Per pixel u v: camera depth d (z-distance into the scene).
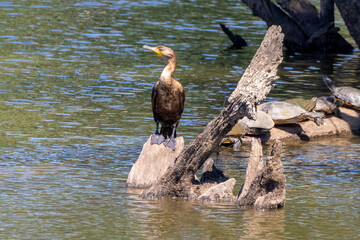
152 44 32.75
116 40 33.31
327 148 16.14
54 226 9.67
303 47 34.94
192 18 41.97
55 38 32.88
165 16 42.22
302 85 24.39
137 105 20.12
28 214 10.22
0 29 34.38
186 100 21.09
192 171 11.34
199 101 21.00
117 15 41.62
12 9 41.56
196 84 23.91
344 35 38.91
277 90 23.23
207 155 11.22
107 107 19.66
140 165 12.23
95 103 20.16
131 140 15.91
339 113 18.80
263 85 10.45
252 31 38.56
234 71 26.95
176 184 11.38
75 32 34.94
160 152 12.22
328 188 12.26
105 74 25.03
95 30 35.91
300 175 13.25
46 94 21.12
